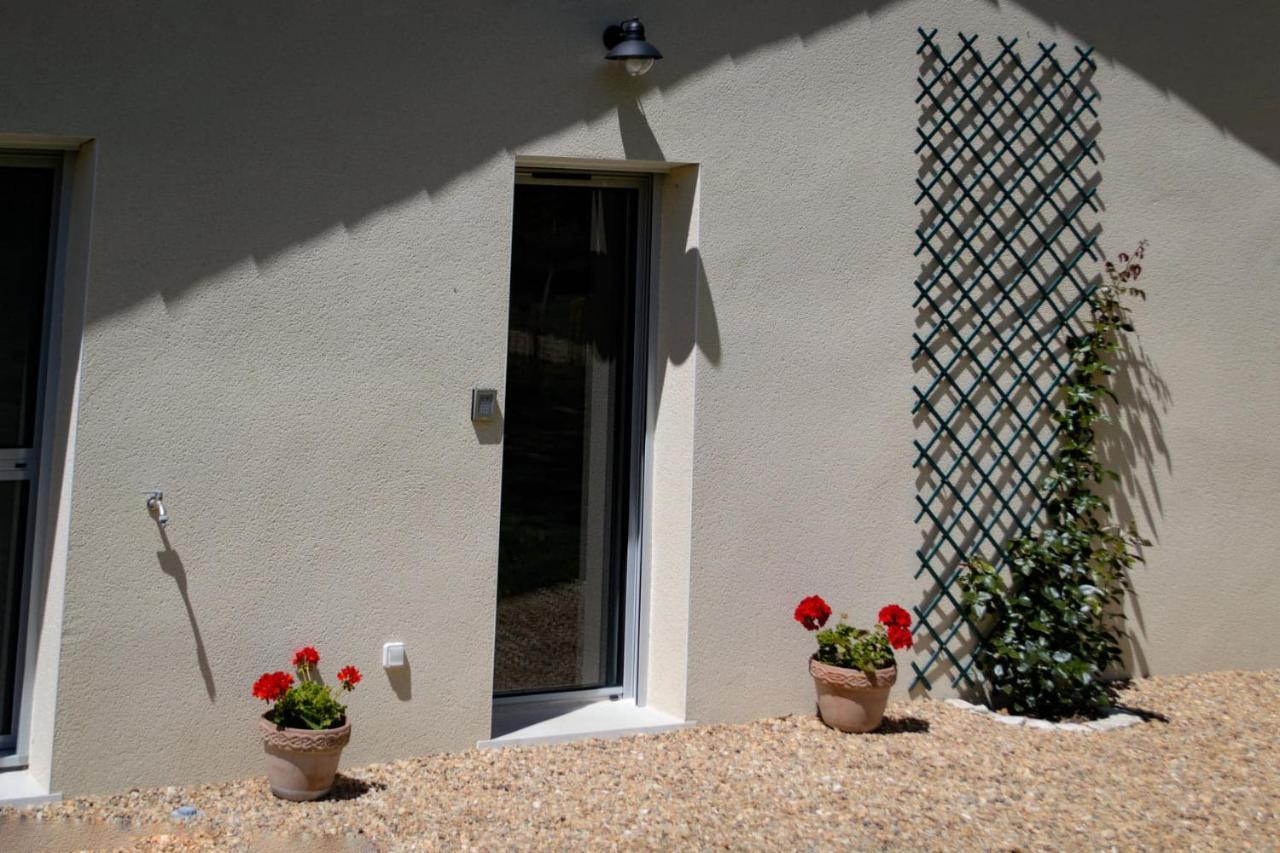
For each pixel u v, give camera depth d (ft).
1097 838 15.42
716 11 18.62
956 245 20.56
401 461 16.74
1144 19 22.02
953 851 14.85
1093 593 20.79
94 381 15.07
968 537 20.77
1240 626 23.17
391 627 16.74
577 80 17.72
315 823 14.75
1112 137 21.80
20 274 15.79
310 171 16.14
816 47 19.38
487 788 16.08
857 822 15.56
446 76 16.89
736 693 19.04
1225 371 22.88
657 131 18.25
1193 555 22.75
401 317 16.69
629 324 19.53
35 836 14.12
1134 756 18.52
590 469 19.45
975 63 20.66
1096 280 21.75
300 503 16.17
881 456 20.01
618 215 19.49
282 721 15.34
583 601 19.53
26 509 15.94
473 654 17.29
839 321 19.62
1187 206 22.45
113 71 15.07
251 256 15.85
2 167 15.61
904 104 20.07
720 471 18.81
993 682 20.88
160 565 15.44
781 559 19.29
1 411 15.75
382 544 16.65
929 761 17.83
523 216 18.79
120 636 15.25
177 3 15.38
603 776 16.69
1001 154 20.84
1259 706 21.07
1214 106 22.63
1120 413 22.07
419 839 14.42
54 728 14.93
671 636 18.99
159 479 15.42
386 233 16.58
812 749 18.10
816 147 19.39
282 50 15.96
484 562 17.29
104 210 15.06
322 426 16.28
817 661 18.99
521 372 18.81
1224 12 22.68
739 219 18.85
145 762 15.43
